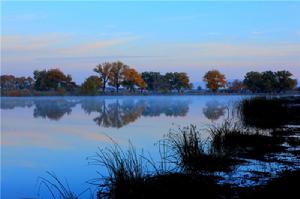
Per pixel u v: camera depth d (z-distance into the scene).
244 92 105.06
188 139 15.86
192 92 126.25
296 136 17.88
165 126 27.38
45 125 30.55
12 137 23.50
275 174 11.02
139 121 32.00
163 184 9.83
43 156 17.06
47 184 12.04
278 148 14.97
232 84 117.81
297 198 8.71
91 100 81.12
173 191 9.45
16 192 11.30
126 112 43.72
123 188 9.62
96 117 37.53
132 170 10.70
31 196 10.87
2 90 114.12
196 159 12.75
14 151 18.59
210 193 9.35
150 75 127.38
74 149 18.67
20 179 12.91
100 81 114.56
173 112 41.91
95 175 12.63
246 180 10.45
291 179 10.16
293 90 94.56
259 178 10.62
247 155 13.67
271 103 28.78
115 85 116.00
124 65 115.75
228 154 13.75
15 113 43.69
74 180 12.26
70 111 46.38
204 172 11.38
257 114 27.00
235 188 9.72
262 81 93.50
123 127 27.59
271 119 25.27
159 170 11.20
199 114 37.91
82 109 49.84
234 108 34.94
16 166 15.09
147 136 21.95
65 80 115.38
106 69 114.94
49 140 22.02
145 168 12.07
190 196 9.20
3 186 12.00
